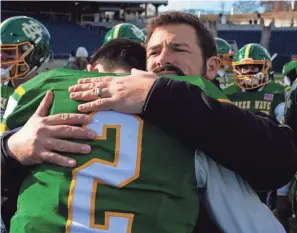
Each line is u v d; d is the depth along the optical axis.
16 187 1.29
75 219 1.09
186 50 1.36
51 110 1.21
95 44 23.75
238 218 1.14
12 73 3.06
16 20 3.14
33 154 1.16
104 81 1.18
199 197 1.16
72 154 1.13
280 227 1.22
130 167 1.10
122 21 27.45
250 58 4.29
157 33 1.39
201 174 1.13
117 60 1.50
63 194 1.11
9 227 1.32
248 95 4.29
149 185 1.09
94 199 1.09
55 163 1.14
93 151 1.12
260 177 1.16
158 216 1.08
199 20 1.42
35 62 3.19
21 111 1.27
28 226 1.13
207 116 1.11
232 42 25.89
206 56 1.42
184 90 1.12
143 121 1.13
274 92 4.25
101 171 1.10
